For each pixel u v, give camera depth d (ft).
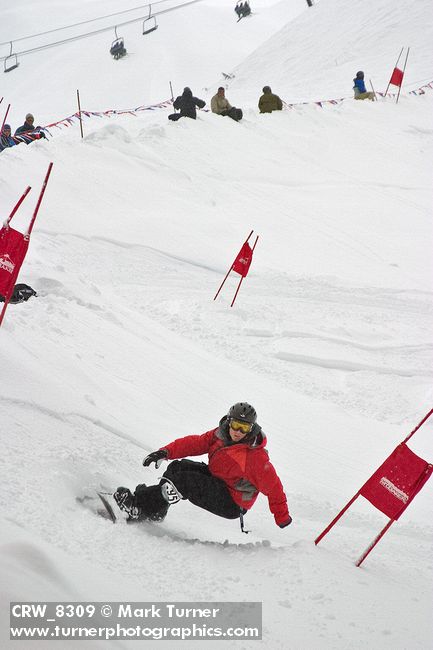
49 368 19.77
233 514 13.88
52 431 15.71
